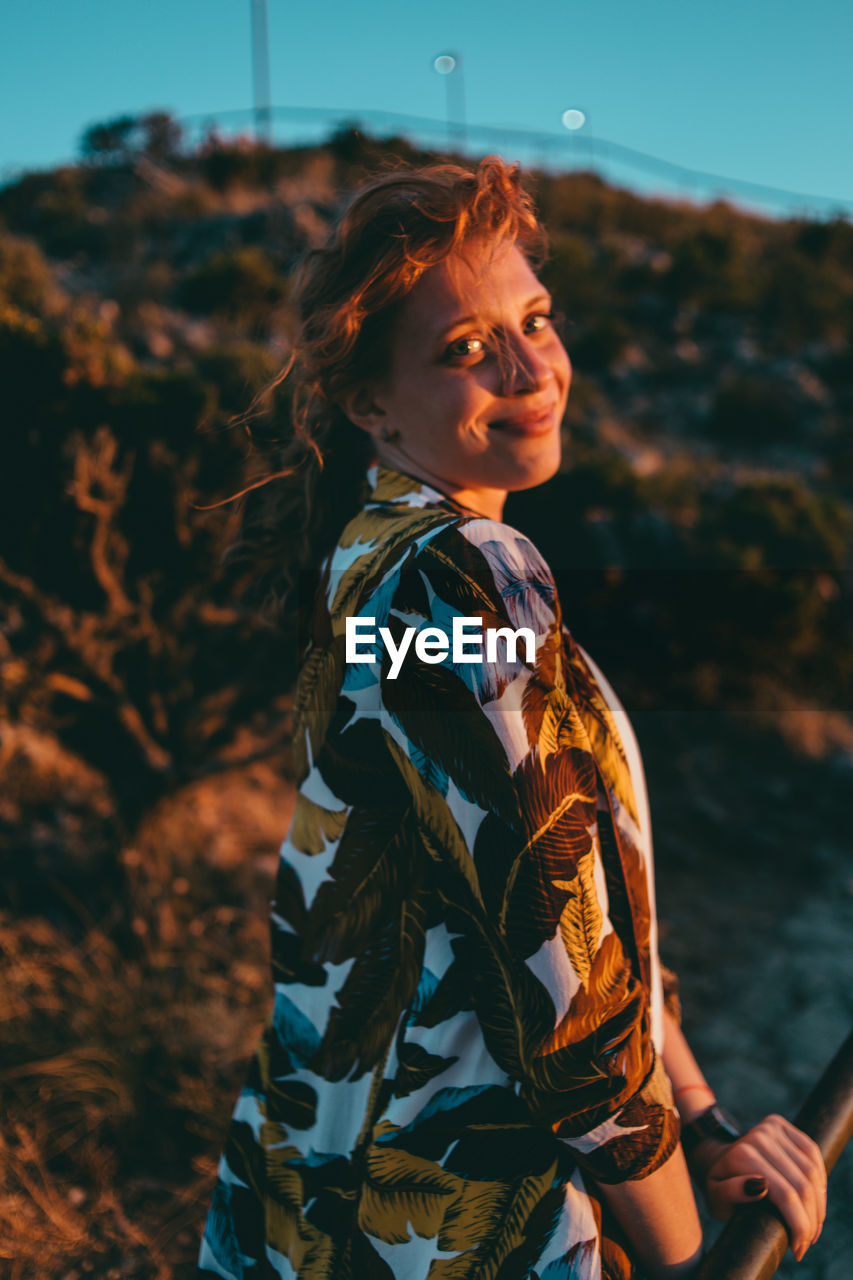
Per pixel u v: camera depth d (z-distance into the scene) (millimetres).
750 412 10695
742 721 5293
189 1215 2229
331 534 980
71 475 2777
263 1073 854
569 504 5500
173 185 13570
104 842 3260
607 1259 695
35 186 13023
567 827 627
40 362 2775
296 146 15367
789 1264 2113
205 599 3176
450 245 717
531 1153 701
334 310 756
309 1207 780
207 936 3229
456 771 620
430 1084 703
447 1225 698
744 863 4418
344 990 744
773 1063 3014
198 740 3234
